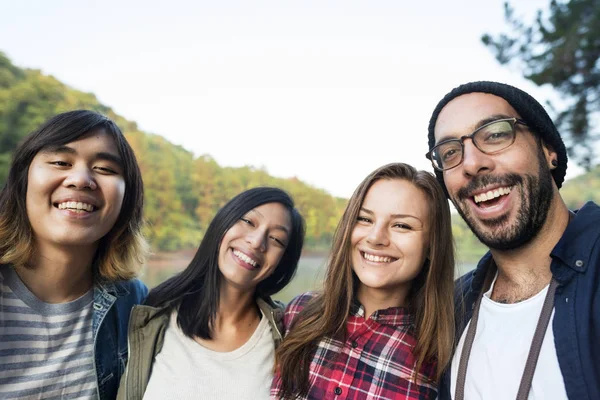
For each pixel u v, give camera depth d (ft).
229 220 2.78
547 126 2.22
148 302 2.84
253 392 2.51
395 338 2.47
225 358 2.63
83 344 2.48
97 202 2.37
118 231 2.62
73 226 2.29
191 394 2.46
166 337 2.73
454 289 2.54
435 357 2.41
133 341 2.65
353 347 2.47
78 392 2.42
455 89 2.43
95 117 2.42
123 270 2.66
